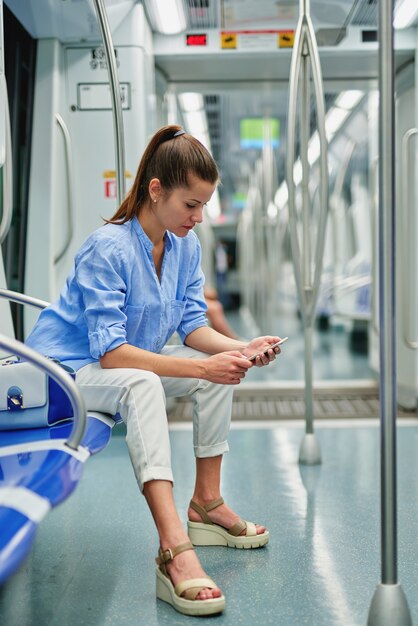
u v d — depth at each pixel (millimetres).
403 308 4129
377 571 2070
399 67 4793
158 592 1892
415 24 4379
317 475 3178
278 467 3332
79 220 4129
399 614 1621
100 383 1946
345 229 9914
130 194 2109
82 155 4094
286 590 1936
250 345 2111
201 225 6938
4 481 1338
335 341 10523
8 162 2299
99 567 2133
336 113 6633
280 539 2350
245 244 11727
